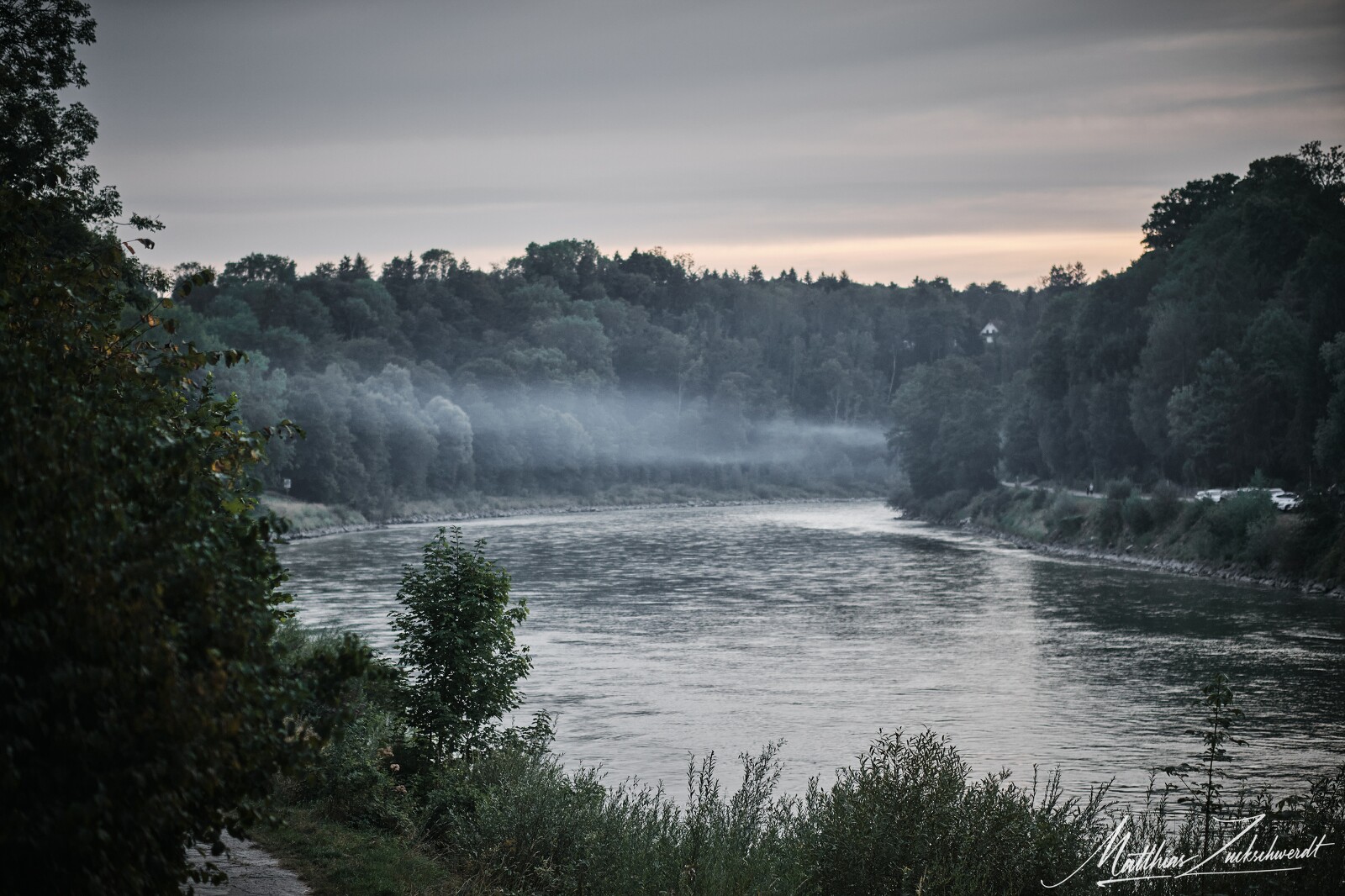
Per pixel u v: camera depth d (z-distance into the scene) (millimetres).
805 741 31984
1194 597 66062
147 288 33156
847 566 83312
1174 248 147750
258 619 8492
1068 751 31453
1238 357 101562
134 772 7160
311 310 190125
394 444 145375
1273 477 95875
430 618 17297
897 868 12867
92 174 32844
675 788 26078
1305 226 122062
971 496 137250
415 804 15859
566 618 56344
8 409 7223
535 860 13914
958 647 48625
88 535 7234
